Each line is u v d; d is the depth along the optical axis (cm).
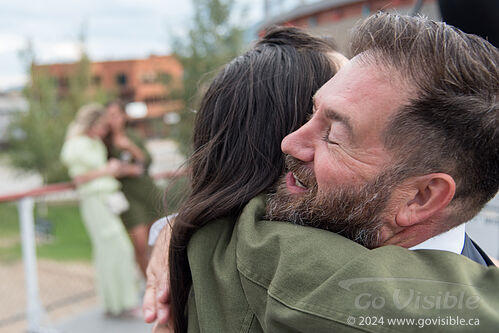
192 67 645
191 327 75
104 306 332
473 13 131
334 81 69
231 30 653
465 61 61
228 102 86
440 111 61
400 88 62
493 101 62
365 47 67
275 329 61
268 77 86
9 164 1223
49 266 491
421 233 70
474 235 127
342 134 66
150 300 95
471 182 66
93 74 1257
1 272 453
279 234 67
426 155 63
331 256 61
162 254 96
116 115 334
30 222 298
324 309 57
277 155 83
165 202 99
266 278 65
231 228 79
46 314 354
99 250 325
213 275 73
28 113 1150
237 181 82
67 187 316
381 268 58
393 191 65
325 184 68
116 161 321
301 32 94
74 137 323
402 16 68
